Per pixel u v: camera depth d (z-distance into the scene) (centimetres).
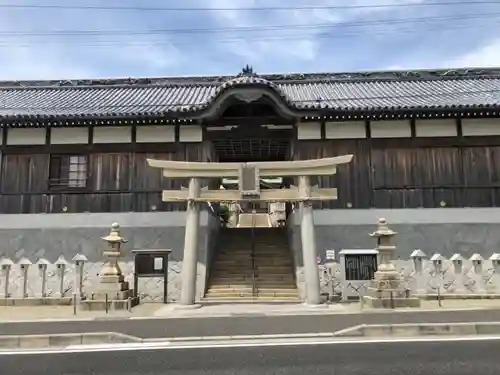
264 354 825
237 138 1756
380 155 1719
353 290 1585
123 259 1659
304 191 1412
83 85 2386
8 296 1589
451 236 1658
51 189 1734
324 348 864
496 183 1692
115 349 887
